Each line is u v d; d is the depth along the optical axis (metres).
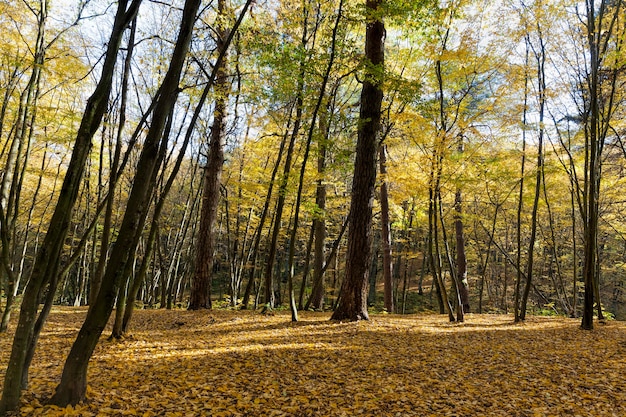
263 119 12.08
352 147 13.62
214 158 11.79
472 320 11.73
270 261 10.82
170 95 3.85
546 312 17.03
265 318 9.94
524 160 11.34
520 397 4.89
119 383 4.71
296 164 13.09
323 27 10.19
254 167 14.08
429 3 7.60
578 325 10.28
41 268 3.52
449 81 11.06
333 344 7.35
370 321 9.50
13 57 7.17
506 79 10.42
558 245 20.59
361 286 9.59
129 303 7.32
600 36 9.14
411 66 11.62
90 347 3.77
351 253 9.61
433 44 9.70
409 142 12.48
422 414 4.28
